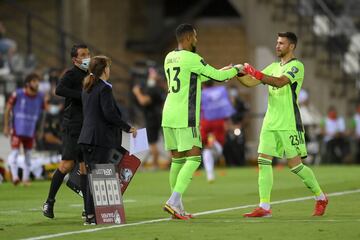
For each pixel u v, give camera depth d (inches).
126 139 1428.4
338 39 3366.1
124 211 1498.5
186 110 1423.5
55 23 3535.9
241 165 3080.7
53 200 1475.1
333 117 3201.3
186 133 1425.9
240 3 3385.8
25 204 1754.4
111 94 1375.5
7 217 1514.5
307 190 1983.3
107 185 1373.0
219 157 3063.5
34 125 2228.1
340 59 3346.5
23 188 2158.0
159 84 3009.4
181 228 1301.7
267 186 1441.9
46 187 2185.0
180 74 1425.9
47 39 3535.9
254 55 3393.2
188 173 1429.6
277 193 1913.1
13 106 2215.8
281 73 1441.9
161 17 3545.8
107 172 1375.5
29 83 2212.1
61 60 2979.8
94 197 1360.7
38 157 2454.5
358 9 3486.7
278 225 1316.4
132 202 1787.6
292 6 3348.9
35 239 1213.1
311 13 3373.5
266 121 1443.2
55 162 2465.6
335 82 3312.0
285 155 1448.1
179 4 3681.1
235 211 1566.2
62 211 1611.7
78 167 1456.7
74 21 3447.3
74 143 1453.0
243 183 2292.1
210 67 1423.5
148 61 3321.9
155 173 2709.2
